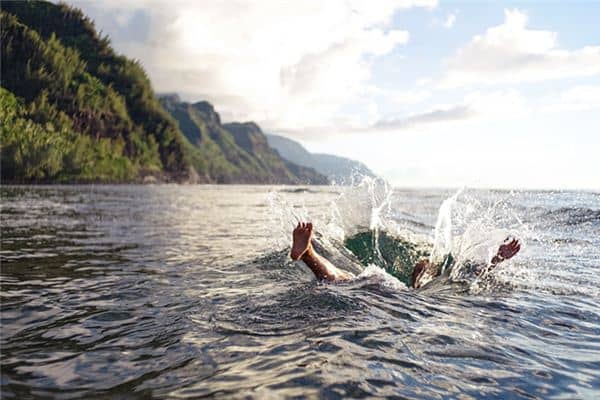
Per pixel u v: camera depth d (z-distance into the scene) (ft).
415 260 20.59
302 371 7.43
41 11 533.14
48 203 76.84
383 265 20.20
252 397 6.52
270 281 15.55
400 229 25.68
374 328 9.76
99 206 72.64
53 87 411.34
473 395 6.72
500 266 16.89
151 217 52.65
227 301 12.46
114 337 9.62
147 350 8.76
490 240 18.63
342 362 7.82
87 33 555.69
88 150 375.04
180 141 541.34
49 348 8.99
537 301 12.48
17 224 39.34
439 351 8.49
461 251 17.65
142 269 18.40
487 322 10.44
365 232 23.73
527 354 8.47
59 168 317.42
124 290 14.26
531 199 43.80
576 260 18.78
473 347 8.74
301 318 10.55
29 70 401.70
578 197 46.19
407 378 7.24
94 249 24.76
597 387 7.11
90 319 11.03
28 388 7.12
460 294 13.28
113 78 527.81
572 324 10.43
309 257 15.20
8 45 403.95
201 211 68.59
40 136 319.27
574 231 26.58
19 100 372.79
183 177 516.73
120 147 435.12
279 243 28.07
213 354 8.39
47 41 453.58
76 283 15.43
